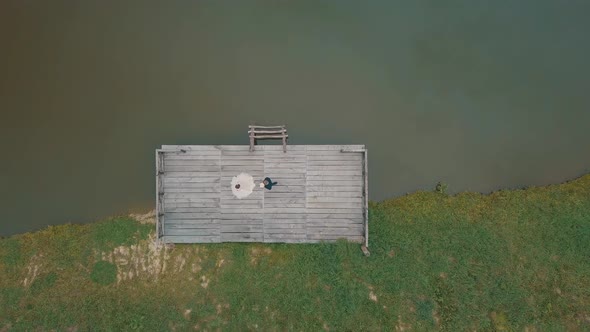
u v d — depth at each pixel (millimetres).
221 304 15219
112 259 15992
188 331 14828
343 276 15336
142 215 16797
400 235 16062
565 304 14836
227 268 15664
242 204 15914
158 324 14930
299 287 15227
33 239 16359
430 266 15516
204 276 15625
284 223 15898
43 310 15250
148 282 15609
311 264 15523
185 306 15188
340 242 15742
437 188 17156
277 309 15023
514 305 14859
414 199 16891
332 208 15891
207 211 15938
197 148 15914
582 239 15734
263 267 15602
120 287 15578
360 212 15836
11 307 15336
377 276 15305
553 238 15859
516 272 15391
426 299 15055
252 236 15898
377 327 14656
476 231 16078
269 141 17656
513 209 16438
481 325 14617
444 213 16469
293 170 15906
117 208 17031
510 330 14555
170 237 15938
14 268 15914
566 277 15266
